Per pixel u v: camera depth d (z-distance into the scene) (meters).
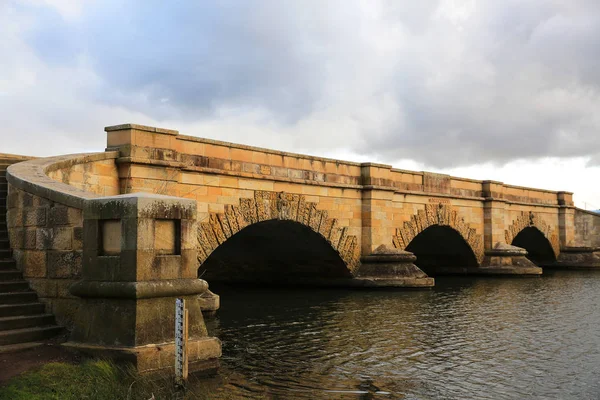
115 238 11.91
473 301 30.14
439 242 47.28
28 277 13.82
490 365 16.06
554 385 14.18
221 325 21.70
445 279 44.97
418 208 39.53
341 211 33.00
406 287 34.28
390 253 34.53
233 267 39.50
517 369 15.67
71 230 12.94
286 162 28.92
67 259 12.97
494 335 20.50
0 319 12.38
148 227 11.62
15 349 11.68
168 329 11.82
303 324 22.05
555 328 22.09
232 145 25.61
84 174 18.78
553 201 60.75
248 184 26.34
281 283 37.78
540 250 61.88
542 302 30.22
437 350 17.81
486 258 47.75
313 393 12.93
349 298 30.44
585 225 64.00
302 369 15.05
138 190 20.66
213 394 11.67
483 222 48.03
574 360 16.80
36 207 13.77
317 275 36.00
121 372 10.87
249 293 32.84
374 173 34.97
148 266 11.57
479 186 47.78
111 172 20.27
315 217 30.84
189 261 12.35
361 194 34.56
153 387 10.81
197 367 12.38
